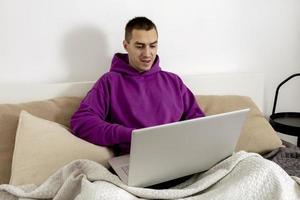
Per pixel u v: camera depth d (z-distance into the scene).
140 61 1.52
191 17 1.87
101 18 1.68
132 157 0.94
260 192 1.04
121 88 1.53
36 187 1.18
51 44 1.62
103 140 1.34
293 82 2.25
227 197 1.01
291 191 1.09
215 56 1.99
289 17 2.11
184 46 1.90
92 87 1.58
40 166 1.21
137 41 1.48
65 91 1.61
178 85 1.67
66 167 1.15
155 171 1.02
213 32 1.94
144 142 0.92
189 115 1.65
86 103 1.45
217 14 1.92
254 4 2.00
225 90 1.95
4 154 1.30
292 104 2.30
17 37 1.55
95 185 1.01
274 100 2.20
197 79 1.87
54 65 1.65
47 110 1.47
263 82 2.04
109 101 1.51
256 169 1.07
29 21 1.55
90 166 1.14
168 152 0.99
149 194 1.01
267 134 1.64
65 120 1.49
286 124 1.94
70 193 1.09
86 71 1.72
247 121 1.69
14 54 1.57
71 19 1.62
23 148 1.24
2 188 1.18
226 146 1.14
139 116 1.50
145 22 1.50
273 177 1.06
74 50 1.67
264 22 2.05
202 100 1.79
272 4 2.04
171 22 1.83
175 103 1.62
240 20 1.99
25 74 1.61
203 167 1.15
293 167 1.43
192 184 1.13
